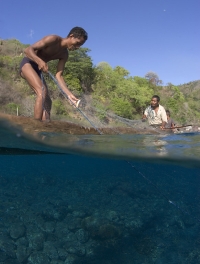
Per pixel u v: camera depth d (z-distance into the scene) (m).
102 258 3.27
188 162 2.90
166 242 3.94
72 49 2.84
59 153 3.18
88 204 5.65
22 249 3.25
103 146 2.39
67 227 3.90
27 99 5.03
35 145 2.54
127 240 3.77
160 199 6.64
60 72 2.95
